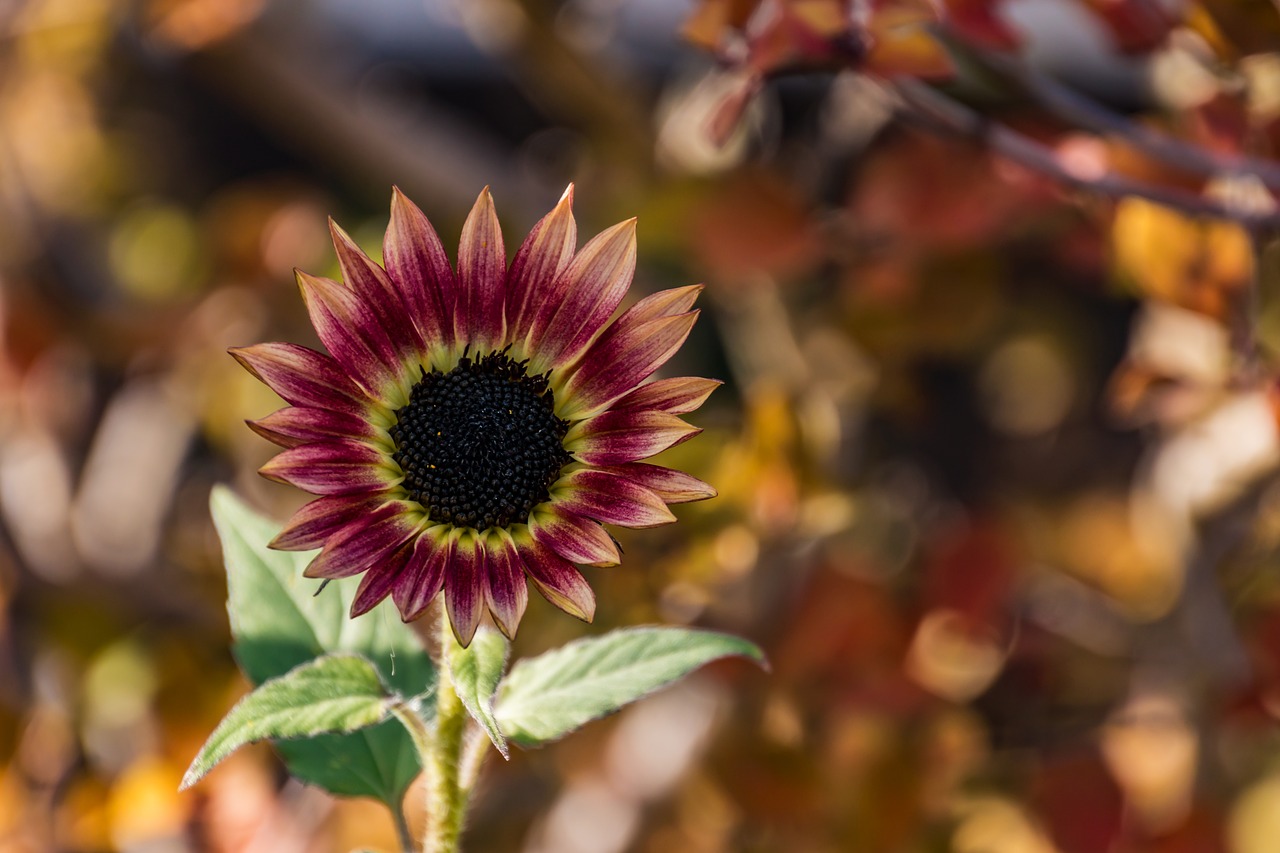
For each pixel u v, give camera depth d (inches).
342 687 30.6
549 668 31.7
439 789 31.0
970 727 49.9
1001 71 37.1
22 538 54.1
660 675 31.5
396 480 30.4
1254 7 37.2
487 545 30.3
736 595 45.7
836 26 34.8
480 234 30.7
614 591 43.6
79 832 46.9
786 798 47.5
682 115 53.2
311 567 29.8
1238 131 38.9
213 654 50.9
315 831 44.4
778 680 46.8
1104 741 50.1
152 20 52.4
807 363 54.3
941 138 41.3
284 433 30.0
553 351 30.9
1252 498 45.4
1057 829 47.9
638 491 30.4
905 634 48.9
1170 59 42.9
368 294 30.4
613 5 54.3
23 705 51.9
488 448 30.3
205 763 29.7
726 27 36.3
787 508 44.3
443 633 30.5
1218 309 39.6
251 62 52.0
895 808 47.8
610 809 51.0
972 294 50.9
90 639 53.5
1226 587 50.7
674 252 54.2
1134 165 39.6
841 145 52.5
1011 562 49.9
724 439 47.8
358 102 54.7
